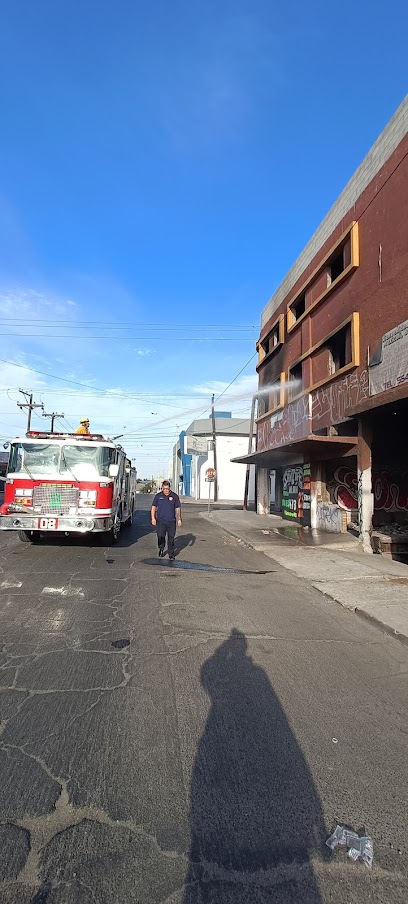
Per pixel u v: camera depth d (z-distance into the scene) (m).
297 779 3.22
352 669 5.10
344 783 3.19
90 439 12.02
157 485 96.31
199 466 49.12
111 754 3.43
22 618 6.57
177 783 3.13
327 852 2.61
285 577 9.83
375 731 3.85
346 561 11.41
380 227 13.09
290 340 20.75
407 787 3.17
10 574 9.37
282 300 21.89
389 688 4.65
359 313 14.14
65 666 4.95
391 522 15.91
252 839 2.68
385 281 12.76
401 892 2.37
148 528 18.44
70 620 6.50
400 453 15.66
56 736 3.64
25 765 3.28
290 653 5.51
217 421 47.25
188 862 2.51
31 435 11.98
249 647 5.66
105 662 5.07
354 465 16.59
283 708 4.19
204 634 6.06
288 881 2.42
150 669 4.93
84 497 11.40
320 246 17.30
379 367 12.91
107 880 2.39
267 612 7.19
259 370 26.09
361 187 14.20
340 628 6.53
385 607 7.39
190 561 11.36
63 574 9.44
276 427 22.78
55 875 2.42
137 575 9.49
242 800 2.99
